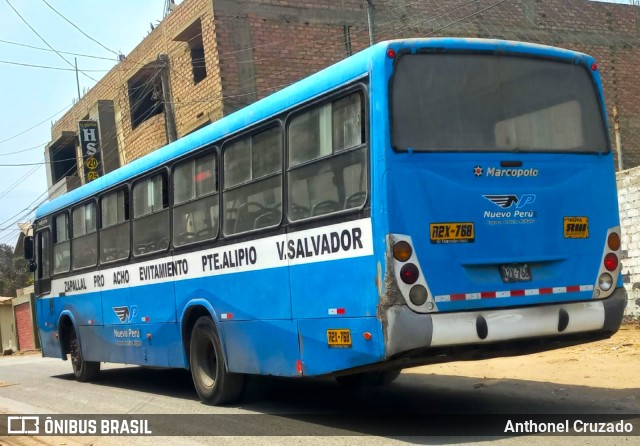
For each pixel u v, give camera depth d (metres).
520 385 9.16
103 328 11.70
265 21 19.75
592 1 23.03
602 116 7.16
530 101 6.79
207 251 8.69
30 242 14.93
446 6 21.53
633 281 13.82
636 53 23.03
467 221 6.26
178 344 9.47
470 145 6.41
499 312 6.26
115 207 11.30
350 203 6.43
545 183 6.68
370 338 6.13
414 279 6.00
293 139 7.26
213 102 19.42
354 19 20.72
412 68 6.35
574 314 6.60
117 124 26.38
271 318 7.48
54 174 32.78
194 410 8.80
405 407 8.17
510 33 21.97
